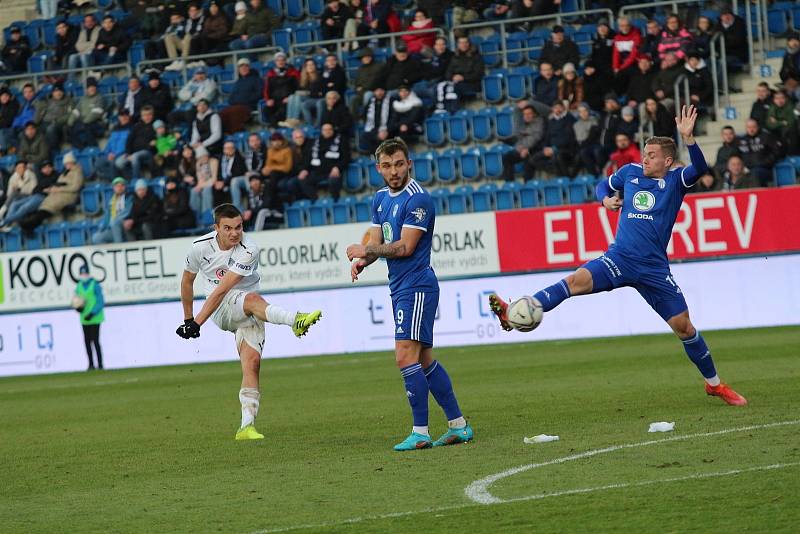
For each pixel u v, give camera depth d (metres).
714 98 43.69
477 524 10.61
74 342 44.25
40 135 50.62
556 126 43.38
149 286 43.41
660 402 19.64
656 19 47.72
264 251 42.25
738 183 39.75
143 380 35.88
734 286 37.69
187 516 11.98
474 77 47.09
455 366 31.58
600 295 39.06
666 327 38.47
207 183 46.31
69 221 50.47
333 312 41.78
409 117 46.12
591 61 43.91
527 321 16.08
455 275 40.44
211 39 53.88
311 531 10.75
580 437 15.81
